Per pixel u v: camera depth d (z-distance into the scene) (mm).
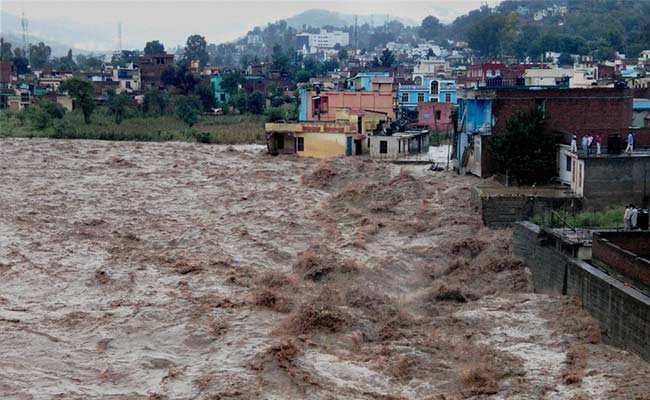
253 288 37219
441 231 46062
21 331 31281
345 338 30938
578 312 32719
